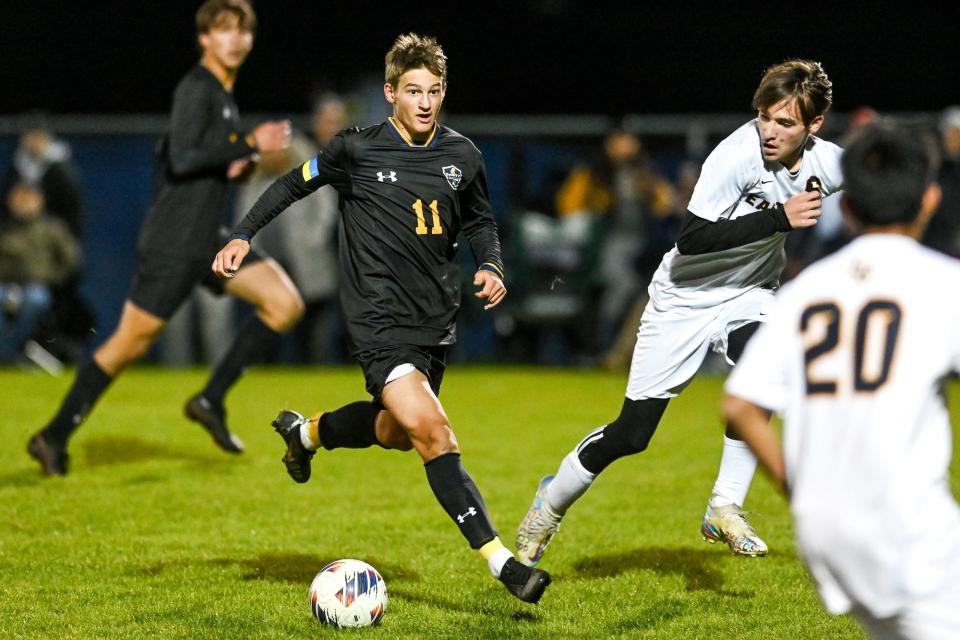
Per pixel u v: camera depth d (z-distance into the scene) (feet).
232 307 148.97
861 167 34.71
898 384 33.12
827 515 33.45
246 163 78.89
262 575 57.82
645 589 56.08
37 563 59.62
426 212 52.49
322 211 140.05
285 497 75.36
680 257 55.01
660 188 148.46
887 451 32.89
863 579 33.35
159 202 78.33
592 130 156.46
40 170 141.79
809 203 50.90
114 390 122.93
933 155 34.86
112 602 53.06
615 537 66.64
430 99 51.88
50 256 141.38
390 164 52.60
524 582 47.80
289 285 82.38
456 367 152.05
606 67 218.59
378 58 216.13
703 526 57.93
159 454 88.74
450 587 55.98
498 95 217.77
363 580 49.75
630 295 148.46
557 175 155.84
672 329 55.16
